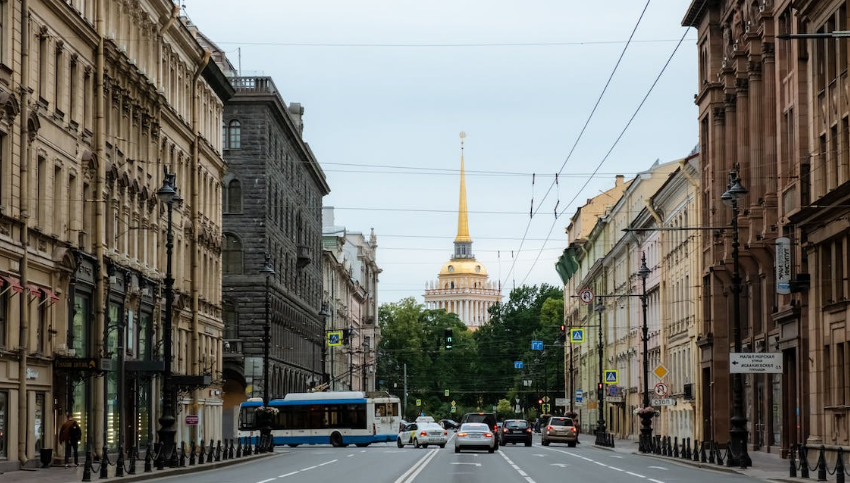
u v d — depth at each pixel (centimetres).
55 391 4562
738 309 4481
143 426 5894
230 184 9000
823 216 4522
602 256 12738
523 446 8462
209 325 7369
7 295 4044
